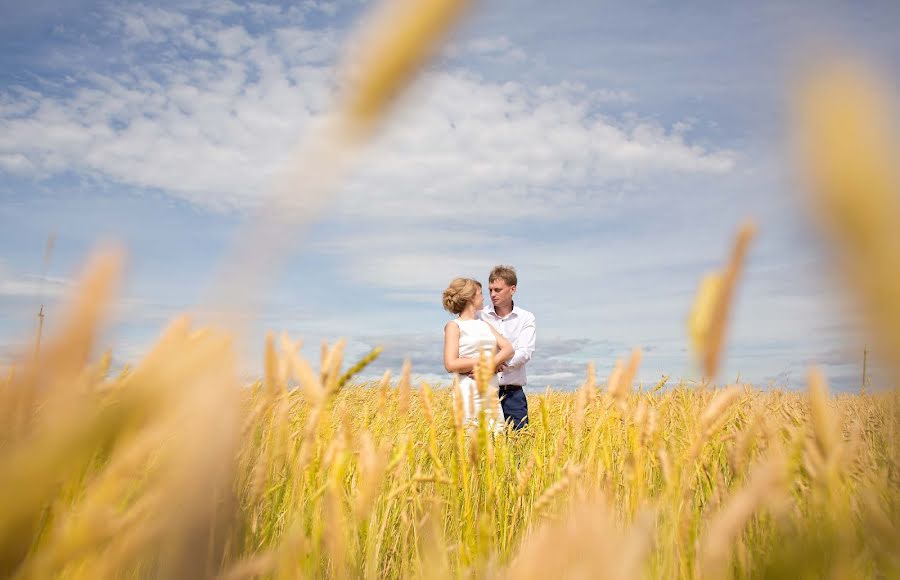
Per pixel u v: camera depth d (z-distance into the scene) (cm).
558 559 23
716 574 38
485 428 140
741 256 33
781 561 29
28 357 16
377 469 80
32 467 14
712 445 171
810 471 66
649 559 116
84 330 17
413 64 12
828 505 59
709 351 34
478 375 142
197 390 16
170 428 16
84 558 29
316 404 77
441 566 84
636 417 157
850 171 9
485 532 92
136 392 15
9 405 16
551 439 283
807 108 9
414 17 12
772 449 80
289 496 136
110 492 28
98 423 15
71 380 16
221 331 15
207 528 18
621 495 179
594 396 214
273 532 122
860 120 9
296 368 78
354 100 12
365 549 159
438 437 237
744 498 39
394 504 198
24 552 15
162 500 17
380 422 225
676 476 121
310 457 111
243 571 45
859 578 42
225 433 17
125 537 28
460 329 589
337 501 82
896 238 9
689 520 97
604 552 23
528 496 212
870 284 9
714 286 34
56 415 16
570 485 124
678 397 229
